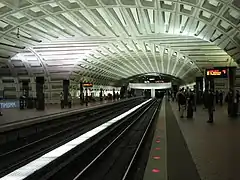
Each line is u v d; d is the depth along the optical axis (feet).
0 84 137.90
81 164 35.55
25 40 95.55
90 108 102.53
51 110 90.17
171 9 64.23
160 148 30.30
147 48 125.08
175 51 116.88
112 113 116.47
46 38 96.63
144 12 68.39
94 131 60.23
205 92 90.07
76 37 96.58
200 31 78.28
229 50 81.20
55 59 129.08
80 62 136.77
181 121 56.54
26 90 103.09
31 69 135.13
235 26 62.69
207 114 70.74
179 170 21.74
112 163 35.04
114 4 64.39
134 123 77.41
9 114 72.90
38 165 32.78
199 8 60.39
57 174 29.45
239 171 21.24
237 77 104.53
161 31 85.51
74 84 156.87
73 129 68.28
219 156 26.12
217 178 19.61
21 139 49.88
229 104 64.49
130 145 47.34
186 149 29.35
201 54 115.44
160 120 61.00
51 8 70.69
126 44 115.44
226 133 39.73
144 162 32.76
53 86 143.02
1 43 91.45
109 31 88.12
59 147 43.37
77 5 67.41
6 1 62.80
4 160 37.63
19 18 76.48
